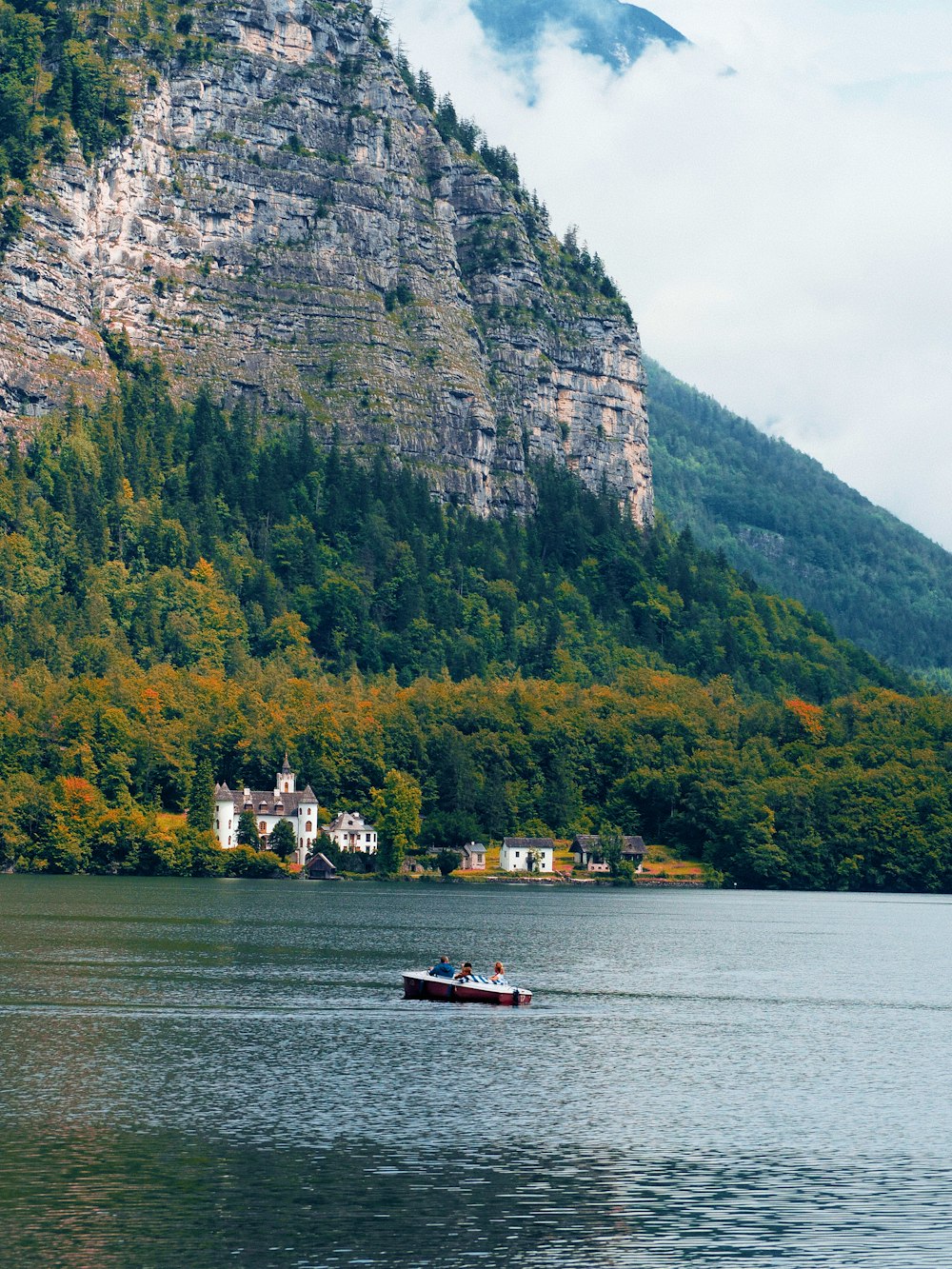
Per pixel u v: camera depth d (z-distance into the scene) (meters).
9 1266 71.38
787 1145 93.31
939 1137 95.88
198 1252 73.56
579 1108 101.31
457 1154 89.38
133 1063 110.50
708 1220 79.50
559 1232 77.44
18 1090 101.69
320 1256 73.56
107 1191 81.50
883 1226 79.06
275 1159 87.56
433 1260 73.44
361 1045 119.56
